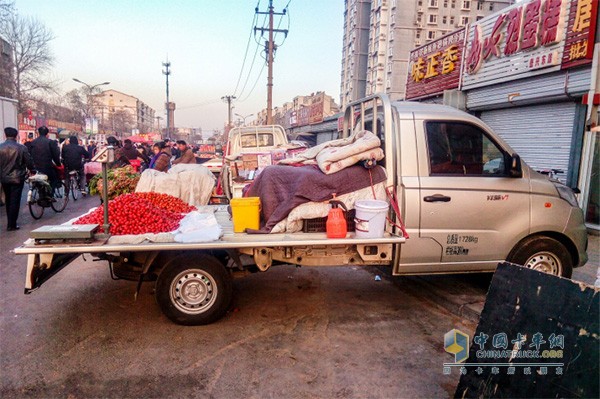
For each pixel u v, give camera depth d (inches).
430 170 161.3
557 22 324.5
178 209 180.2
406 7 2578.7
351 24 3088.1
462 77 467.8
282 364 126.6
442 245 161.2
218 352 133.3
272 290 192.1
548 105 358.9
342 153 152.8
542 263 174.7
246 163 333.1
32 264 135.8
